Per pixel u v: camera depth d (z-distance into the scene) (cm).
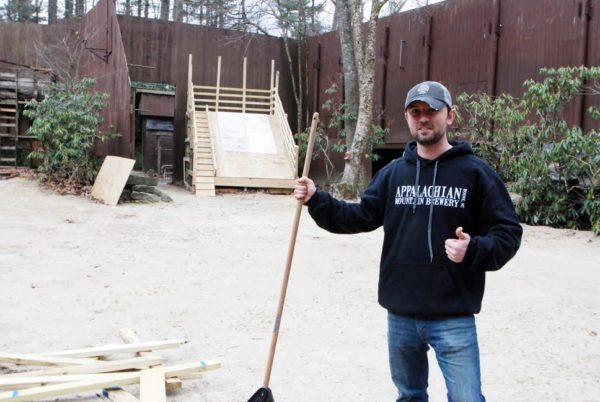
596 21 1300
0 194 1377
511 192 1288
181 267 759
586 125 1319
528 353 468
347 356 459
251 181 1722
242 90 1984
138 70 1958
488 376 422
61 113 1498
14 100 1892
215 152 1775
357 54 1584
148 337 496
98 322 532
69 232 998
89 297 612
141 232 1013
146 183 1438
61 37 2025
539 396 390
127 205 1362
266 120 1942
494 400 383
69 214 1201
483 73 1547
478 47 1558
